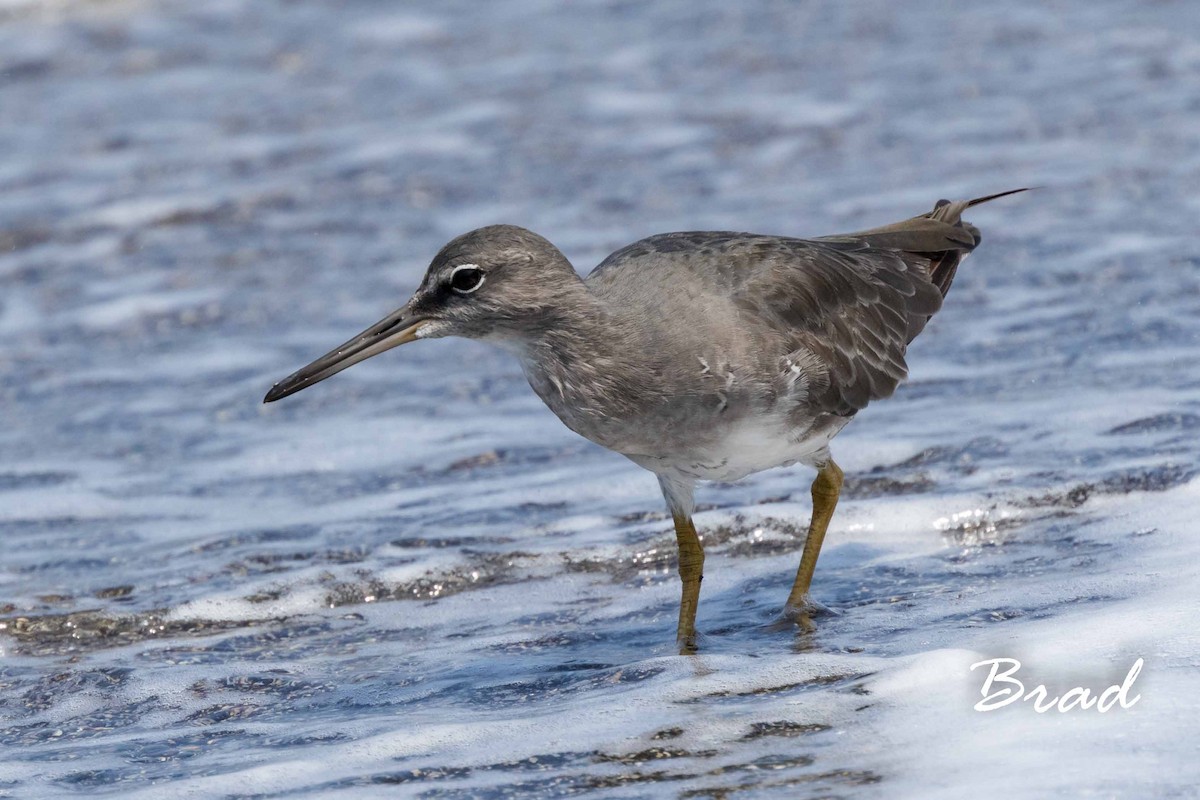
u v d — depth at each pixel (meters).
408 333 9.47
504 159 21.09
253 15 27.08
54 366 16.33
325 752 7.66
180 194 20.48
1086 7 25.75
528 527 11.64
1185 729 6.60
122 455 14.14
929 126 21.14
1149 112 20.94
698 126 21.77
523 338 9.34
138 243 19.27
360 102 23.42
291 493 13.01
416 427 14.45
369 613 10.37
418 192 20.22
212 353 16.42
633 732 7.56
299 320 17.00
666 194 19.47
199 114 23.20
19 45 25.66
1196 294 15.44
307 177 20.86
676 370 9.18
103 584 11.03
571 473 12.94
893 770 6.68
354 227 19.39
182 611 10.41
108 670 9.35
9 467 13.88
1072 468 11.43
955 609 9.09
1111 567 9.41
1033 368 14.08
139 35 26.16
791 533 11.14
